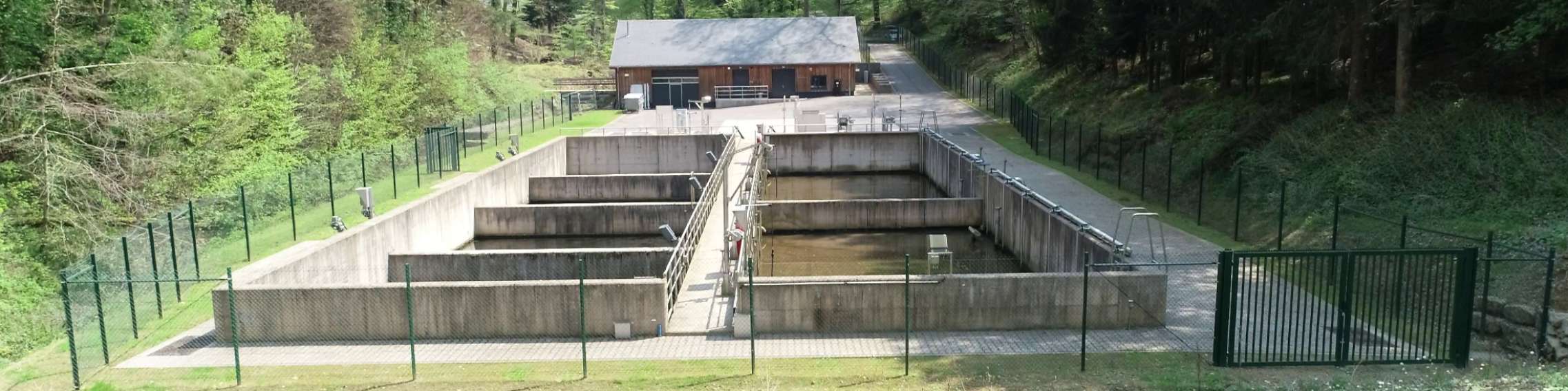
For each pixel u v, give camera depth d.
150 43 35.44
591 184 50.03
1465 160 29.27
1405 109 33.34
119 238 26.09
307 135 48.28
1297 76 40.25
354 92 54.44
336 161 39.81
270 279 25.70
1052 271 32.09
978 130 61.94
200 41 40.00
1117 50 61.06
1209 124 45.66
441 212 38.31
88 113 32.12
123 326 22.83
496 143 54.62
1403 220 22.88
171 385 18.72
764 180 52.22
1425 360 18.05
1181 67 55.62
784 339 21.91
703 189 37.06
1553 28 29.06
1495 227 25.23
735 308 22.30
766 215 42.72
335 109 53.25
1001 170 45.88
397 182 41.75
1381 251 17.73
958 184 48.56
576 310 22.47
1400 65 33.38
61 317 26.09
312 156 48.59
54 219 31.28
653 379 18.62
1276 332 19.27
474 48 77.50
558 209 41.88
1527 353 18.17
